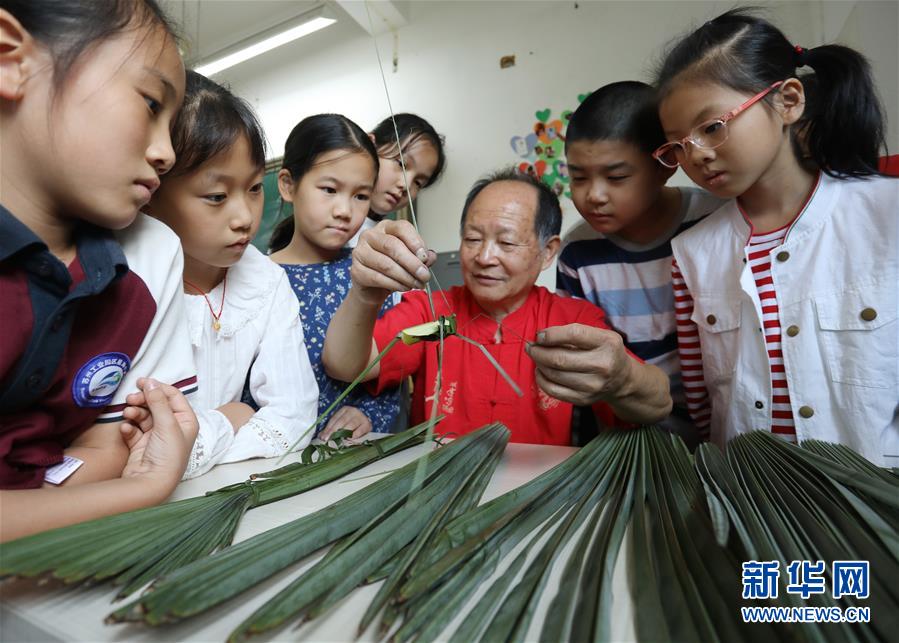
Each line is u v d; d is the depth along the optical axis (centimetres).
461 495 56
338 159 122
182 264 74
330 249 132
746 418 103
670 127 94
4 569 35
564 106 303
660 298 128
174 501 55
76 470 56
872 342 88
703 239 111
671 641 33
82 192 52
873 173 93
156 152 55
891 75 187
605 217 117
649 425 81
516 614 35
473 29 332
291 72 403
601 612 34
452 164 334
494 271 108
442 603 36
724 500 49
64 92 48
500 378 113
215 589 35
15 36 47
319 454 73
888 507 47
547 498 56
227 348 93
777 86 86
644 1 283
